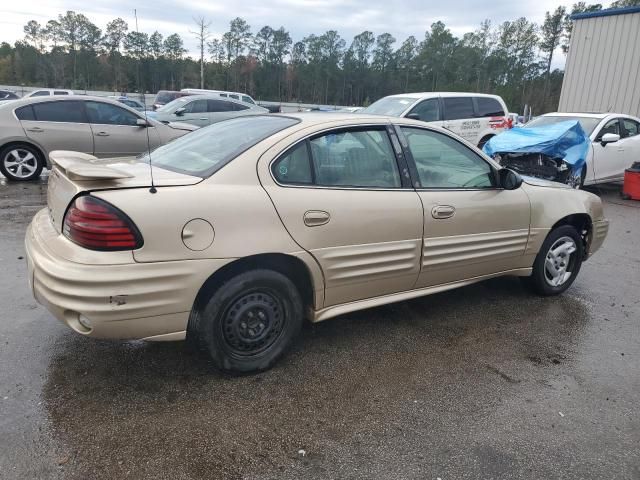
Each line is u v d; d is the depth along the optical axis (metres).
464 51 70.19
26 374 2.86
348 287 3.19
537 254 4.28
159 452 2.30
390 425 2.58
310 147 3.03
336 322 3.80
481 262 3.86
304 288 3.13
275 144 2.90
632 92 13.55
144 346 3.24
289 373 3.04
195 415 2.58
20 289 4.02
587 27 14.34
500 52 71.88
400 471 2.26
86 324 2.44
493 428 2.59
